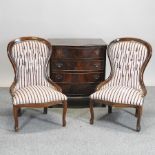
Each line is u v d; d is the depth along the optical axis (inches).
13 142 118.7
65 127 132.5
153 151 114.0
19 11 170.2
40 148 114.7
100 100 130.7
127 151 113.7
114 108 154.9
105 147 116.3
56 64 148.4
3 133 125.8
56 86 137.8
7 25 171.9
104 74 152.6
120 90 130.9
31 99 123.7
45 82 139.3
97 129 131.0
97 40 161.6
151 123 137.4
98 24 175.3
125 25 176.7
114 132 128.6
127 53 137.6
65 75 150.4
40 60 137.1
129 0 172.6
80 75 150.8
